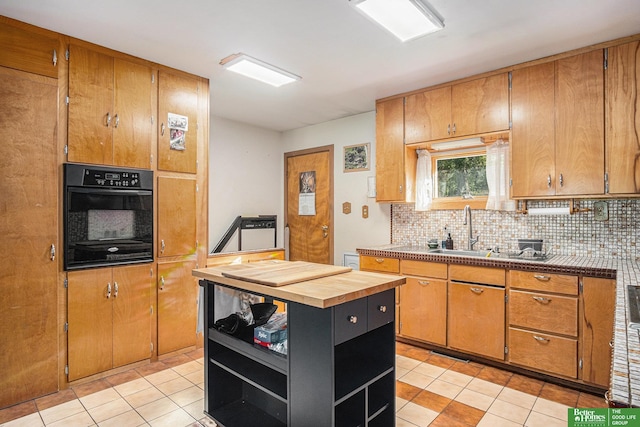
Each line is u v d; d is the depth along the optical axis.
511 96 2.96
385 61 2.89
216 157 4.56
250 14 2.21
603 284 2.33
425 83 3.37
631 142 2.46
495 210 3.37
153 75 2.92
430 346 3.22
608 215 2.80
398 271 3.36
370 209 4.30
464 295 2.94
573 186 2.68
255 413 2.12
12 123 2.27
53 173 2.43
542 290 2.58
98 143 2.62
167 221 3.01
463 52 2.72
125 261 2.76
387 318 1.84
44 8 2.14
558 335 2.51
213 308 2.16
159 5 2.11
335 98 3.81
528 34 2.45
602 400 2.33
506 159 3.18
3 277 2.25
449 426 2.06
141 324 2.86
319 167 4.84
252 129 4.96
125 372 2.75
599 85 2.57
